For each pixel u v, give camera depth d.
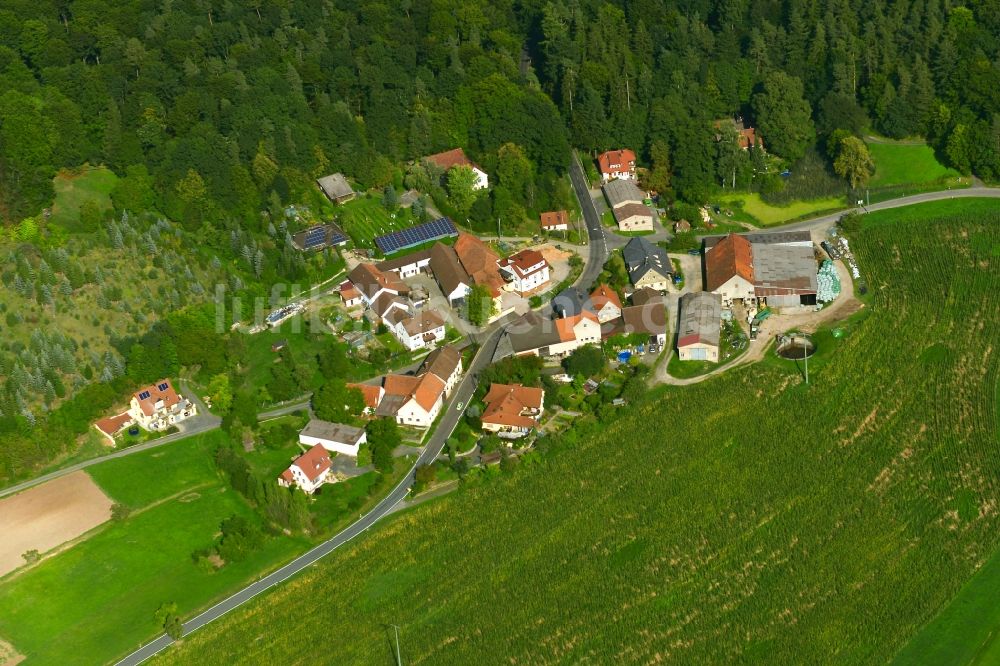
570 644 167.50
